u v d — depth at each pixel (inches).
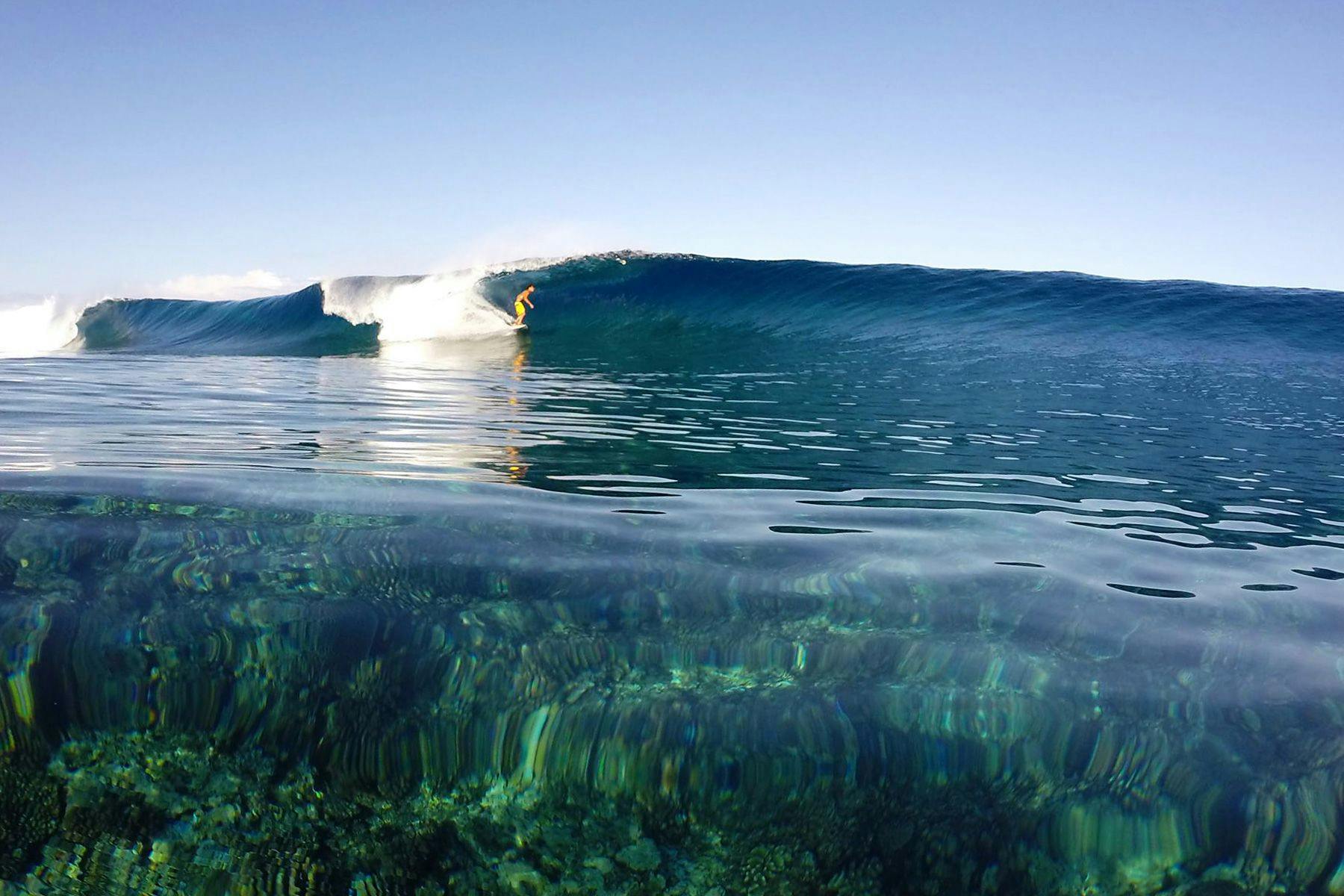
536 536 108.0
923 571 102.2
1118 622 89.0
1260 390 347.9
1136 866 60.4
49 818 64.5
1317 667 80.0
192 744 68.1
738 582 95.0
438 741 68.1
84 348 722.8
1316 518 141.7
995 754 67.2
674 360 472.1
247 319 773.9
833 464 174.9
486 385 341.1
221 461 148.3
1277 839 60.8
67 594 82.9
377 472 144.9
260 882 61.3
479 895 59.9
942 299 652.1
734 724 69.0
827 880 60.3
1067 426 244.8
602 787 65.4
